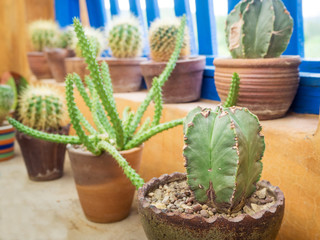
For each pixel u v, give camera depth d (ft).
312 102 1.73
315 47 2.08
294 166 1.43
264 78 1.58
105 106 1.65
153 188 1.32
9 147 3.00
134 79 2.79
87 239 1.74
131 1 3.09
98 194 1.83
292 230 1.47
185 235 1.03
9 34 4.02
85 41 1.48
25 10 4.11
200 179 1.11
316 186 1.34
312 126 1.53
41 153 2.45
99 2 3.50
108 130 1.92
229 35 1.70
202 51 2.59
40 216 1.96
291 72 1.60
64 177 2.63
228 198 1.08
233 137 1.02
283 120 1.67
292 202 1.45
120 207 1.91
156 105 1.85
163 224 1.06
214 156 1.07
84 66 2.98
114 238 1.76
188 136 1.08
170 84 2.22
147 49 3.16
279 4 1.57
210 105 2.19
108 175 1.79
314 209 1.36
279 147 1.48
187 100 2.27
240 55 1.67
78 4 3.90
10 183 2.46
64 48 3.76
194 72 2.21
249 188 1.13
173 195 1.24
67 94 1.59
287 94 1.63
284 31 1.60
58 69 3.50
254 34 1.60
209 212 1.11
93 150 1.73
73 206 2.11
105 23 3.59
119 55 2.79
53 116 2.47
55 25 3.94
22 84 3.76
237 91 1.50
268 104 1.63
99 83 1.57
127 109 2.22
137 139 1.82
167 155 2.14
